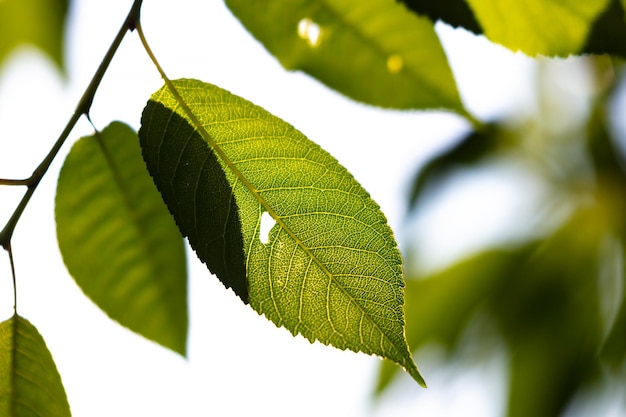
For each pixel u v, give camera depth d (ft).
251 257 2.04
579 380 2.72
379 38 2.32
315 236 2.04
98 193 2.22
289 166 2.05
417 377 2.03
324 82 2.34
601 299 2.75
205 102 2.05
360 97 2.35
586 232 2.82
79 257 2.25
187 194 2.04
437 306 2.92
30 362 2.12
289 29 2.30
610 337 2.70
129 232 2.25
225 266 2.04
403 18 2.31
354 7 2.29
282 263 2.05
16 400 2.11
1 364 2.11
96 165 2.21
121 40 2.08
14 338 2.12
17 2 2.50
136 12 2.08
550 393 2.76
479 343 2.90
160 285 2.28
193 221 2.04
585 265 2.80
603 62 2.67
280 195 2.05
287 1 2.28
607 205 2.79
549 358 2.78
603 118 2.76
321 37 2.31
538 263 2.86
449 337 2.93
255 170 2.05
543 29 2.13
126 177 2.22
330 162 2.05
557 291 2.81
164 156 2.04
